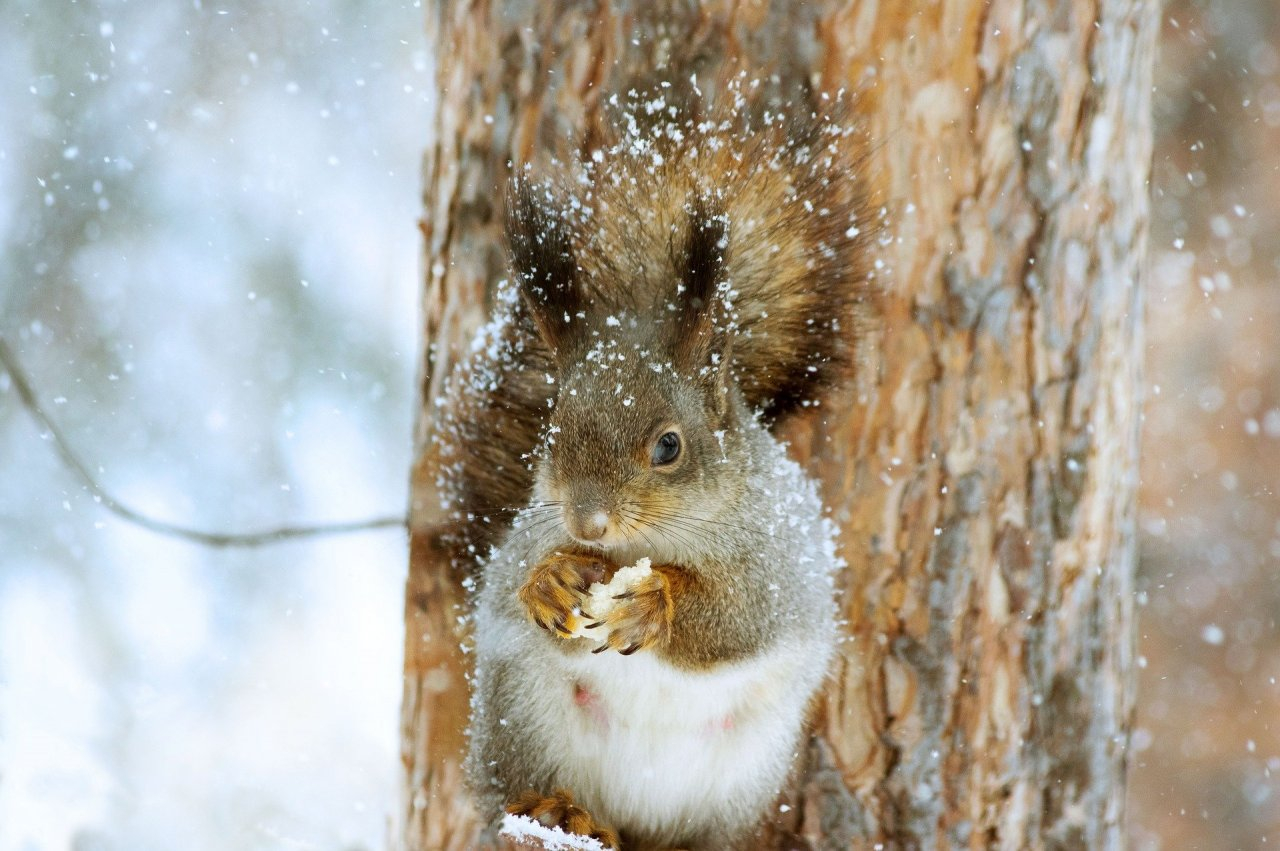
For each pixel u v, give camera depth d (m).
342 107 3.74
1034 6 2.71
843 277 2.71
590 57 2.71
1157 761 3.13
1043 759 2.73
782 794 2.73
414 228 3.77
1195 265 3.30
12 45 3.56
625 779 2.73
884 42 2.70
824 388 2.72
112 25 3.61
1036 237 2.71
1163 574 3.22
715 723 2.72
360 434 3.69
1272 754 3.12
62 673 3.25
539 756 2.72
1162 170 3.34
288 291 3.76
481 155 2.73
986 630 2.72
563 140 2.72
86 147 3.63
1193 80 3.35
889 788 2.72
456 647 2.74
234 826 3.02
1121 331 2.73
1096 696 2.73
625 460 2.67
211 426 3.68
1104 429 2.73
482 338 2.73
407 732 2.75
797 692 2.71
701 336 2.69
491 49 2.73
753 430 2.71
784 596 2.70
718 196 2.71
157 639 3.38
